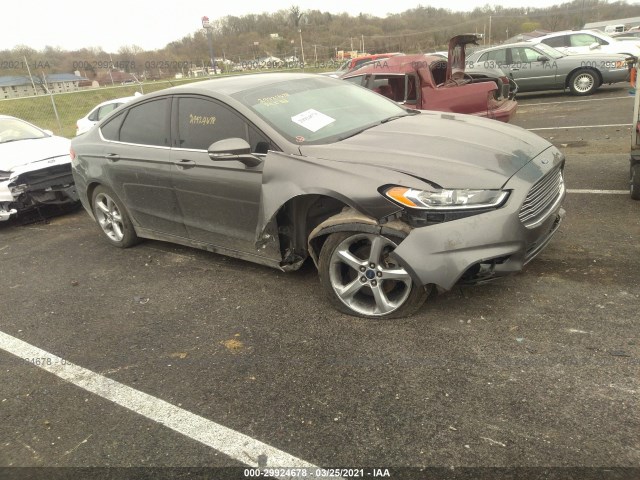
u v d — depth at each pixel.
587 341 2.86
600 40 14.64
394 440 2.31
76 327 3.74
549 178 3.29
